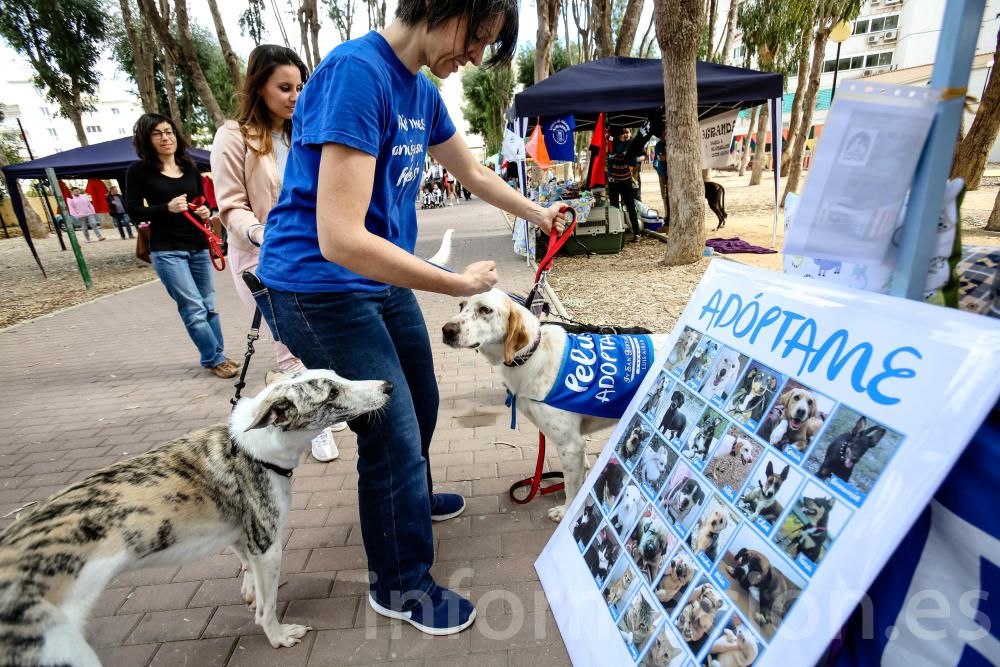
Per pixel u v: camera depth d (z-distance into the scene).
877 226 1.18
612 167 10.00
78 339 6.66
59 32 19.44
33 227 19.75
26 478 3.27
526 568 2.23
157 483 1.78
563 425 2.39
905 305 1.07
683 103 7.21
